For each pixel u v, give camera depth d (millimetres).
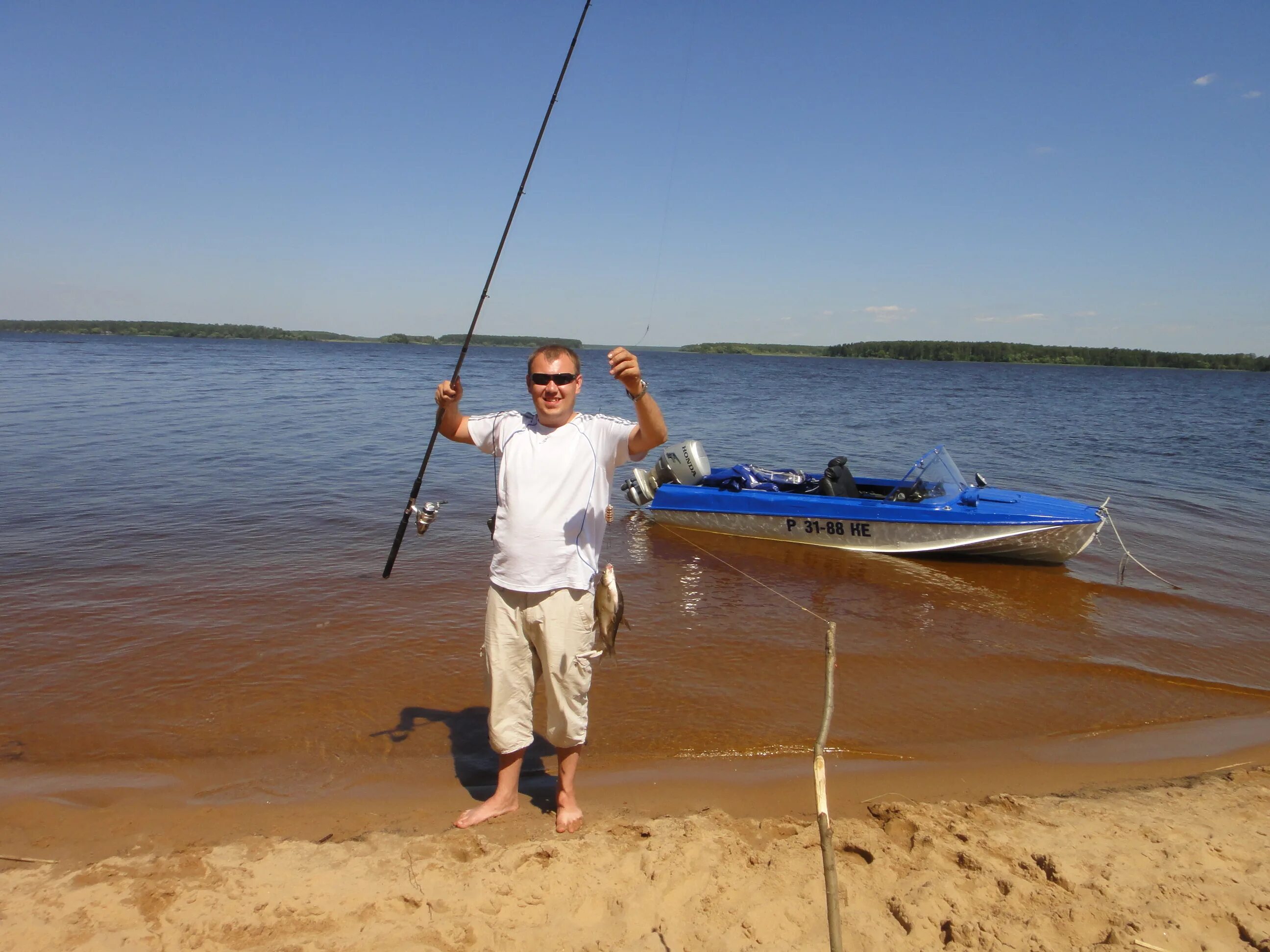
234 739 4473
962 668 5777
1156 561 8953
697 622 6660
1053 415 29922
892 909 3057
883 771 4348
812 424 24234
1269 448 20641
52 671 5258
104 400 23359
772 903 3088
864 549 9164
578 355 3451
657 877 3248
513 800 3777
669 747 4531
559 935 2906
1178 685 5566
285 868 3283
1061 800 4027
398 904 3053
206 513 9781
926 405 34344
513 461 3408
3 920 2916
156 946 2789
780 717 4926
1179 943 2855
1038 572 8430
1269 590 7902
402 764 4266
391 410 23297
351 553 8203
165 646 5707
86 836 3568
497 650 3514
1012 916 3010
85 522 9188
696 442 10766
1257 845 3549
